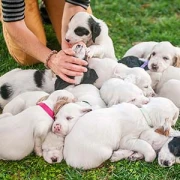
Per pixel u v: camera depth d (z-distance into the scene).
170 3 2.96
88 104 1.92
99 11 2.86
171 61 2.17
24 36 2.04
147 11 2.88
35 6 2.36
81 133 1.79
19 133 1.80
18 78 2.08
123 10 2.89
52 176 1.79
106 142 1.79
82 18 2.16
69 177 1.77
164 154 1.81
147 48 2.31
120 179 1.78
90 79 2.06
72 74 1.96
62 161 1.83
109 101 1.99
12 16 2.03
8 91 2.07
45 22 2.67
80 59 1.97
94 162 1.78
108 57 2.26
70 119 1.84
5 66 2.35
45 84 2.07
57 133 1.82
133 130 1.85
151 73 2.14
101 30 2.20
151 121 1.87
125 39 2.62
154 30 2.70
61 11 2.43
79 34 2.15
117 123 1.83
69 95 1.92
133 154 1.84
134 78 2.03
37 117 1.83
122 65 2.10
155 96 2.06
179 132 1.87
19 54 2.30
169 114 1.87
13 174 1.80
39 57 2.03
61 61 1.96
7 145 1.80
